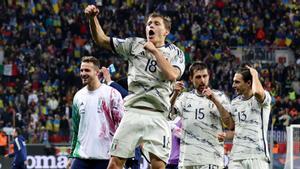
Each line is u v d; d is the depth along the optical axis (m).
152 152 14.86
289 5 75.44
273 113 57.19
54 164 39.25
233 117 21.00
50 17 71.44
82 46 68.38
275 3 75.12
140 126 14.83
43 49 67.38
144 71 14.83
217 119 20.89
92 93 19.05
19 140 32.28
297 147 28.27
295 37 70.56
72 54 67.62
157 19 15.04
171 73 14.32
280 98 60.69
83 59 19.14
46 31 69.81
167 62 14.36
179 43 69.12
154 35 14.95
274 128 38.88
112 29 70.75
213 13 73.25
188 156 20.89
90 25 14.99
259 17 73.25
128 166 19.66
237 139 20.86
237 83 20.81
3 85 61.88
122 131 14.91
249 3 75.12
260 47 69.88
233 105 20.98
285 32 71.25
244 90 20.78
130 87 15.00
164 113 15.05
